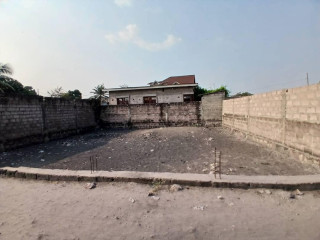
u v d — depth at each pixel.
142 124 16.03
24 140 8.94
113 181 4.16
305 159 5.48
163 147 8.13
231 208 3.00
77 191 3.79
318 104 4.98
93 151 7.73
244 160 5.88
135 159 6.31
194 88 20.98
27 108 9.17
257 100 8.59
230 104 12.50
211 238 2.32
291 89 6.12
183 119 15.41
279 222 2.61
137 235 2.41
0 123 7.84
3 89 16.16
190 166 5.39
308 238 2.27
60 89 37.22
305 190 3.58
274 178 3.85
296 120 5.88
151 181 4.02
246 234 2.37
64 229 2.58
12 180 4.48
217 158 6.14
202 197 3.40
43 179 4.45
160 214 2.88
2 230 2.59
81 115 13.93
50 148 8.58
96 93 38.66
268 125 7.62
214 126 14.77
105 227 2.59
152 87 19.31
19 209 3.15
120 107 16.30
